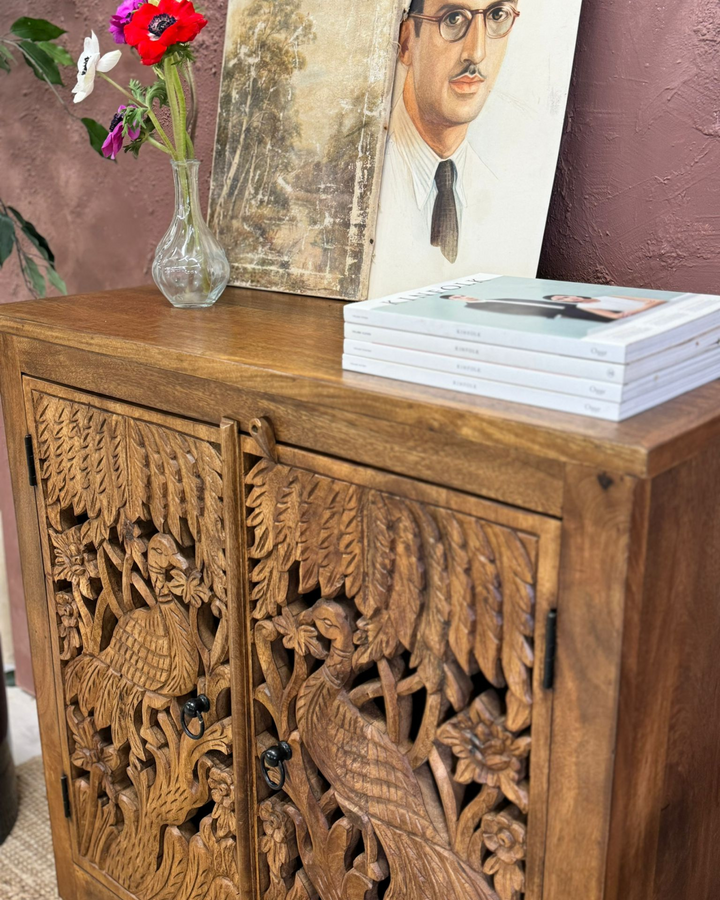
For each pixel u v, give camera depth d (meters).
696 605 0.94
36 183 2.07
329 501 1.04
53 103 1.96
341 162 1.41
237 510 1.14
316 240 1.46
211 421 1.14
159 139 1.76
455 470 0.92
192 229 1.36
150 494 1.27
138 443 1.25
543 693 0.91
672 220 1.19
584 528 0.83
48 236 2.09
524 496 0.87
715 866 1.16
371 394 0.94
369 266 1.40
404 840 1.10
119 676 1.43
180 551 1.27
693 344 0.91
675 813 1.03
